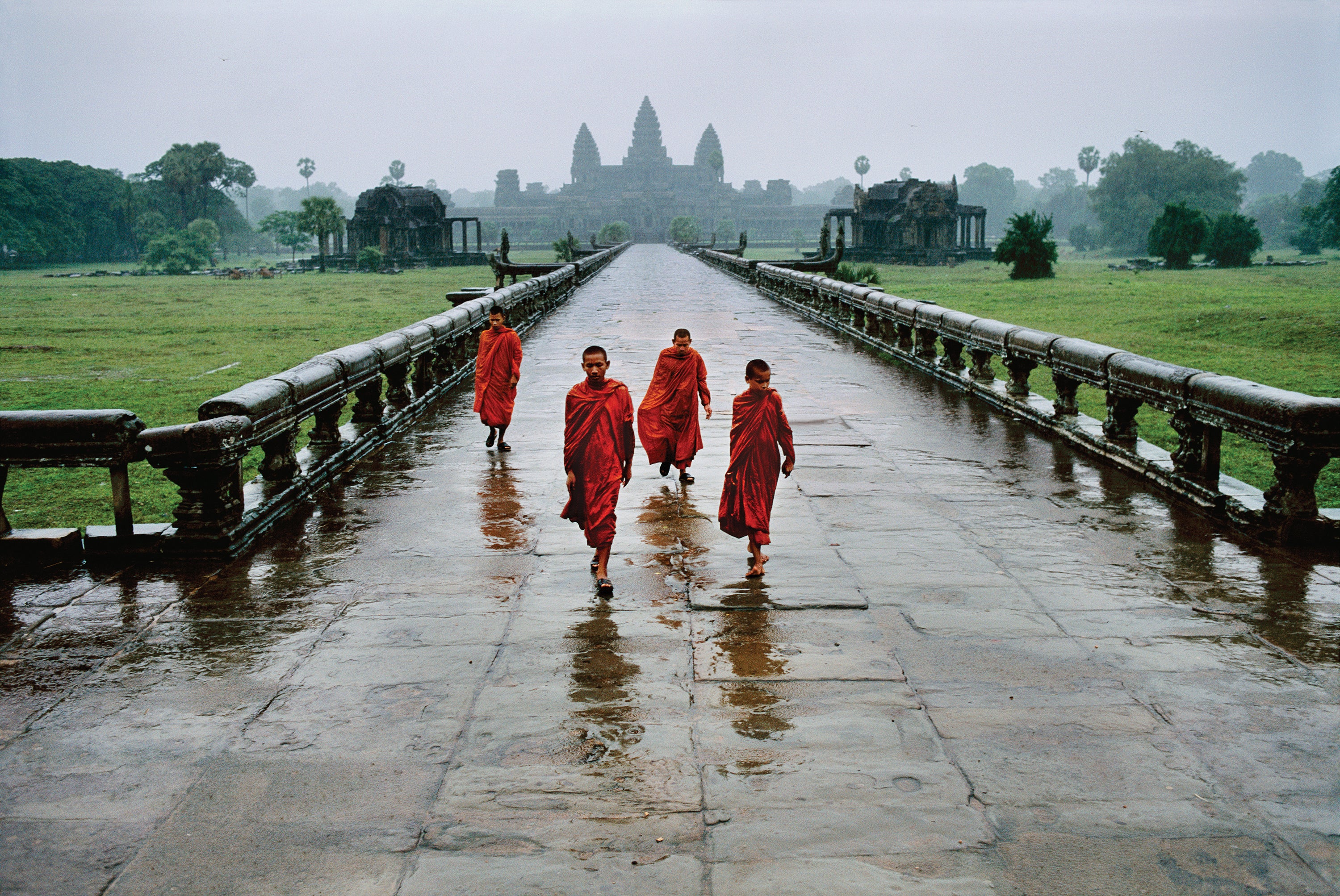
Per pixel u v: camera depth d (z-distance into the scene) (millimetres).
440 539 6723
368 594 5645
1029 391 11805
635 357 16719
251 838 3264
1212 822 3295
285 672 4578
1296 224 160125
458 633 5027
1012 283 56406
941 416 11445
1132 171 139875
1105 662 4578
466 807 3426
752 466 5762
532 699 4250
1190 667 4512
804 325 22719
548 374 15031
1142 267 78062
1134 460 8344
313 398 8125
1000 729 3941
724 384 13828
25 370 23438
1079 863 3082
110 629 5137
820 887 2969
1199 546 6355
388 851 3180
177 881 3051
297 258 148625
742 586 5691
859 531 6832
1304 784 3525
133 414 6215
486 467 9039
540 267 38531
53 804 3498
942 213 90875
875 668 4527
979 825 3285
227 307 47094
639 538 6688
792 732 3924
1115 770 3629
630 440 5809
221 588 5754
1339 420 5906
